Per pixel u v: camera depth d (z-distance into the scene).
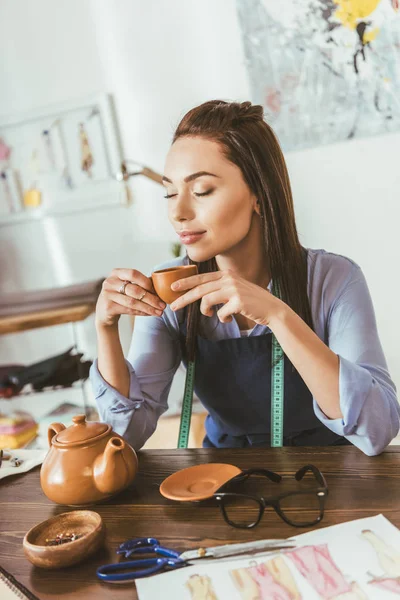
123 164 3.04
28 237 3.74
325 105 3.11
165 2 3.27
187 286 1.11
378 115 3.05
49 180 3.62
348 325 1.32
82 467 1.02
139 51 3.36
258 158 1.22
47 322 3.08
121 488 1.04
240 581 0.78
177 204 1.21
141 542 0.89
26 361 3.85
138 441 1.33
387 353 3.26
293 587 0.76
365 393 1.09
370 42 2.98
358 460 1.10
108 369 1.29
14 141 3.62
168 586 0.79
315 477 1.00
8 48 3.56
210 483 1.04
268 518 0.93
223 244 1.22
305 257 1.41
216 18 3.20
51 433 1.12
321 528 0.88
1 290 3.84
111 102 3.45
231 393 1.41
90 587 0.82
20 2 3.49
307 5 3.03
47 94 3.55
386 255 3.19
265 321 1.10
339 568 0.78
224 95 3.28
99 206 3.56
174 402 3.43
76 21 3.43
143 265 3.59
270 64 3.15
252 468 1.11
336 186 3.18
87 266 3.68
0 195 3.71
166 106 3.38
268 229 1.29
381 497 0.94
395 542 0.82
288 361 1.35
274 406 1.35
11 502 1.12
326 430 1.44
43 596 0.81
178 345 1.49
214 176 1.18
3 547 0.96
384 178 3.11
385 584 0.74
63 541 0.90
